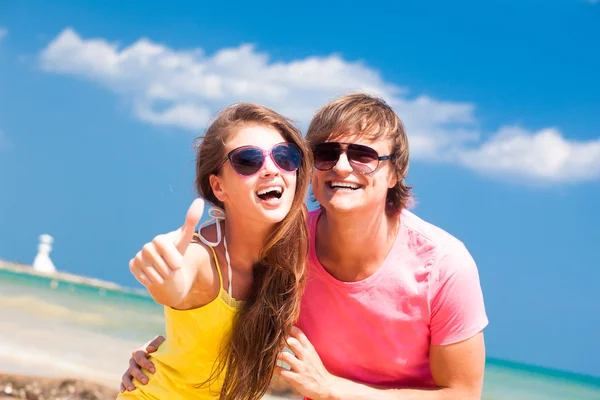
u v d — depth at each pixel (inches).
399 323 156.9
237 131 139.9
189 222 114.6
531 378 824.9
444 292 154.2
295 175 141.1
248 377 141.9
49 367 393.4
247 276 145.6
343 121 147.6
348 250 153.4
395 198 159.5
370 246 153.3
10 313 585.9
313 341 164.2
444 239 158.6
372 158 147.6
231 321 140.6
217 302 138.2
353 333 160.6
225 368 142.8
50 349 449.4
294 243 147.2
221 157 140.5
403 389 160.6
